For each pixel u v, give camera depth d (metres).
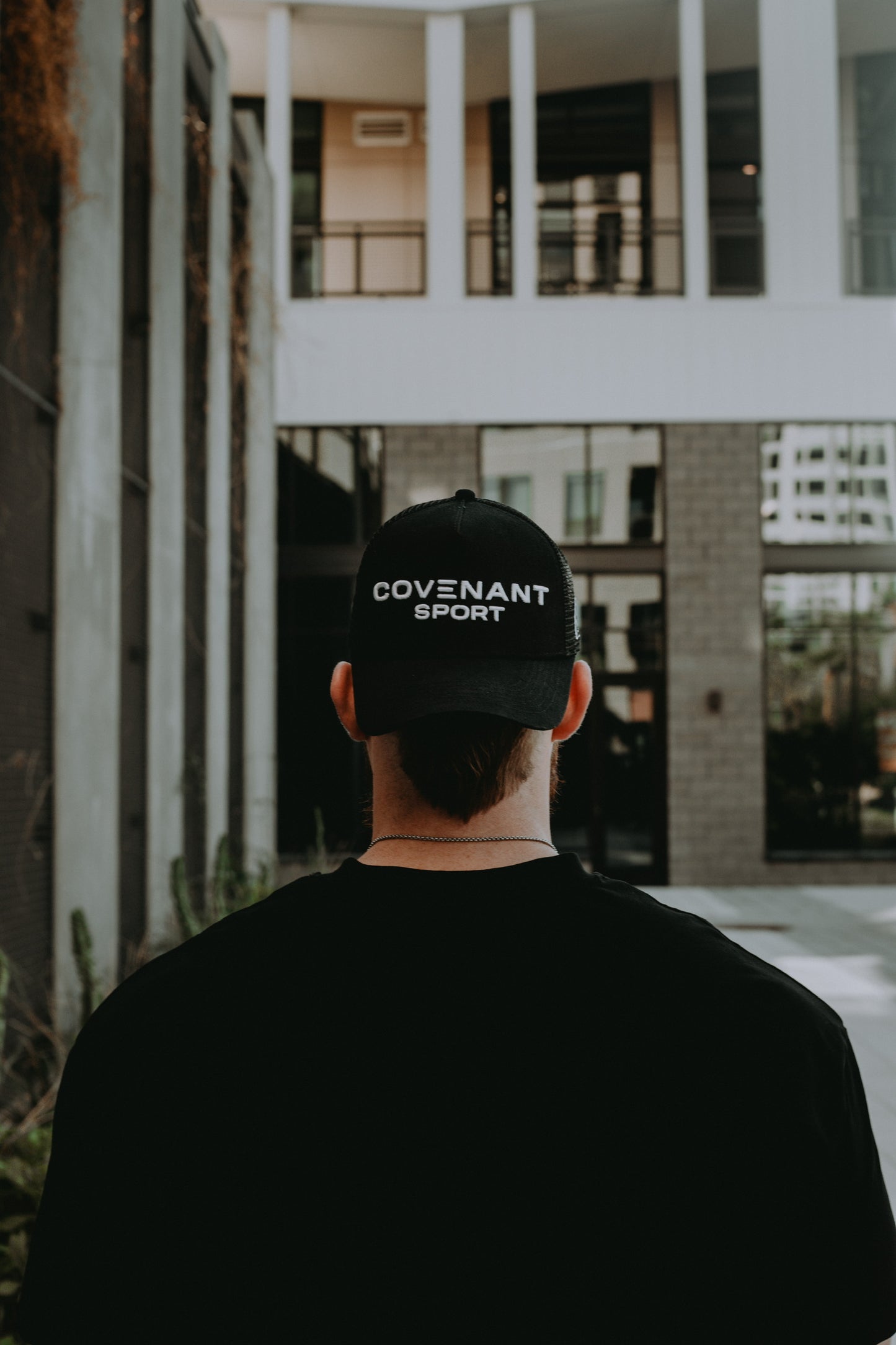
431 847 1.03
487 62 15.84
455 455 14.74
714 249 15.75
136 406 7.13
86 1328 0.91
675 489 14.67
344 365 14.79
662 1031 0.93
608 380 14.78
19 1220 3.03
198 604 9.06
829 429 14.80
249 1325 0.89
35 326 5.49
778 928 11.28
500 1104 0.91
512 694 1.03
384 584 1.07
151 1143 0.93
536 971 0.95
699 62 14.63
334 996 0.95
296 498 14.70
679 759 14.44
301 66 15.87
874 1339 0.90
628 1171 0.89
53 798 5.63
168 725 7.53
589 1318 0.87
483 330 14.83
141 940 7.02
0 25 5.03
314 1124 0.91
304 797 14.32
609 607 14.70
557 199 16.00
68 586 5.70
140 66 7.25
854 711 14.59
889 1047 6.76
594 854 14.50
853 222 15.70
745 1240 0.89
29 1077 4.64
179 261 7.77
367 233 16.06
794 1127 0.90
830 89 14.82
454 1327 0.87
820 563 14.68
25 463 5.34
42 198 5.53
